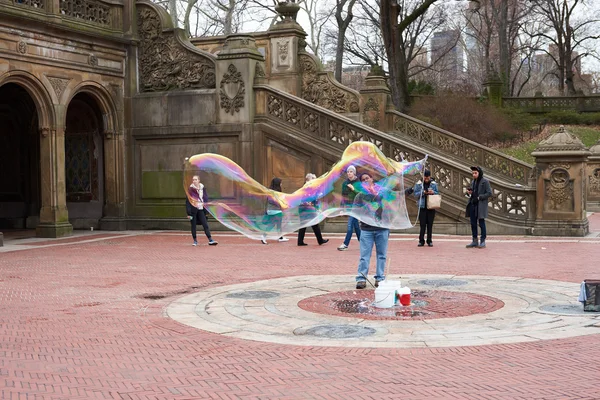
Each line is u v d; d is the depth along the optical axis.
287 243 17.84
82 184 23.64
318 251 15.81
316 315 8.53
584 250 14.96
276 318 8.43
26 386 5.80
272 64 24.95
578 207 18.05
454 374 5.93
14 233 21.88
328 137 20.92
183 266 13.57
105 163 22.97
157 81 22.84
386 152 20.28
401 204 10.11
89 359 6.68
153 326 8.16
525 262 13.20
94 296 10.32
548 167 18.27
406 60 49.00
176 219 22.53
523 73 87.88
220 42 25.95
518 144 40.25
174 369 6.28
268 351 6.88
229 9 37.62
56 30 20.14
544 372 5.92
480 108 39.94
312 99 24.80
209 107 22.03
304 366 6.29
